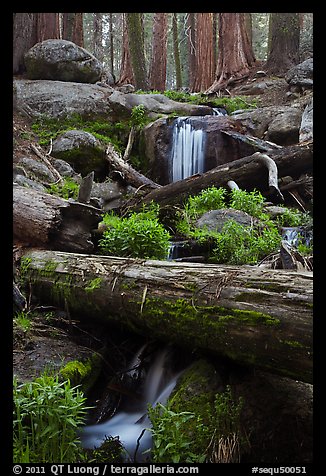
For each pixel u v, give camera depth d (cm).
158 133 1159
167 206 854
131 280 443
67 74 1336
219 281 373
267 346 324
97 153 1076
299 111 1175
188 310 381
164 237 604
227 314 351
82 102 1225
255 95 1466
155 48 1903
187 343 399
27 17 1406
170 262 446
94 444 386
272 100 1409
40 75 1335
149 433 398
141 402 455
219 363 394
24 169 902
